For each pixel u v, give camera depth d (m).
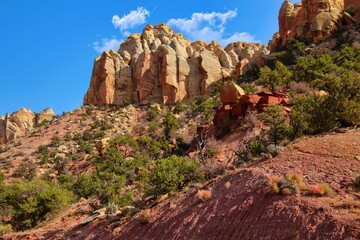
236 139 38.69
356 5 79.81
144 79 100.62
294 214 12.74
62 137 82.12
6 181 60.12
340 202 12.49
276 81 51.75
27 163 68.31
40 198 33.56
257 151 25.67
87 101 104.62
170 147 55.09
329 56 59.12
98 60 109.75
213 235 14.62
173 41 107.56
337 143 18.06
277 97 42.12
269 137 27.89
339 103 23.55
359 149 16.66
